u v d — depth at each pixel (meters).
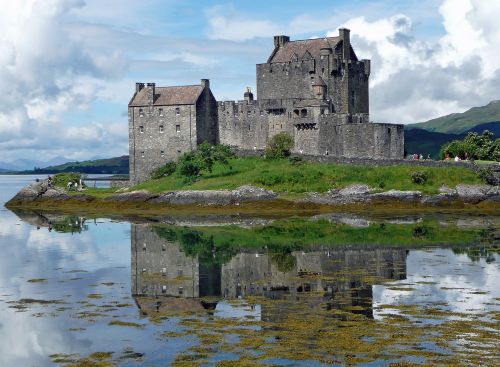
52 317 48.41
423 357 38.25
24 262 72.19
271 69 155.00
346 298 52.66
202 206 125.94
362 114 148.00
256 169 134.88
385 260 69.69
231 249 79.00
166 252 77.62
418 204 120.44
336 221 105.19
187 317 47.81
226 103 153.25
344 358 38.47
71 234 95.75
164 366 38.03
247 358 38.78
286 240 85.44
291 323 45.44
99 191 146.75
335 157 132.88
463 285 56.72
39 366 38.75
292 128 148.00
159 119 152.25
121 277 63.09
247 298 53.38
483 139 156.62
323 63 149.62
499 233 88.75
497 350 39.19
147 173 154.00
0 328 45.69
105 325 46.09
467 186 122.19
